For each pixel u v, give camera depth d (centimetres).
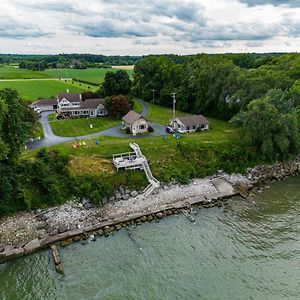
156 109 9788
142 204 5084
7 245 4116
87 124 7888
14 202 4706
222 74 8438
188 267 3803
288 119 6097
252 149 6569
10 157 4784
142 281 3597
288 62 8788
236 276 3666
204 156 6381
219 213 4941
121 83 9981
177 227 4578
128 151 6131
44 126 7656
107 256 3991
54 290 3475
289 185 5916
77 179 5253
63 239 4247
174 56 18500
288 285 3534
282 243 4212
